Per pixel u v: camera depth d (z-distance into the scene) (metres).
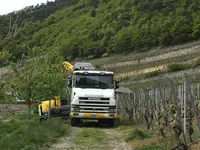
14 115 30.08
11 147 12.68
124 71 84.00
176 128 11.13
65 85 24.77
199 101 14.84
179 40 85.50
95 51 106.44
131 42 98.56
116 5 133.88
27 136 14.26
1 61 10.02
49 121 19.22
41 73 18.00
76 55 109.56
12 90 16.03
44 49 21.67
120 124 22.88
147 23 107.88
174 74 62.84
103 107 21.00
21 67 16.33
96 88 21.39
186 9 103.12
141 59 85.94
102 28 119.75
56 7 146.12
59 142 14.83
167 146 11.52
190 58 71.50
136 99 22.83
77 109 20.97
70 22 127.31
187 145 11.09
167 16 106.31
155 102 18.72
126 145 14.15
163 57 81.00
